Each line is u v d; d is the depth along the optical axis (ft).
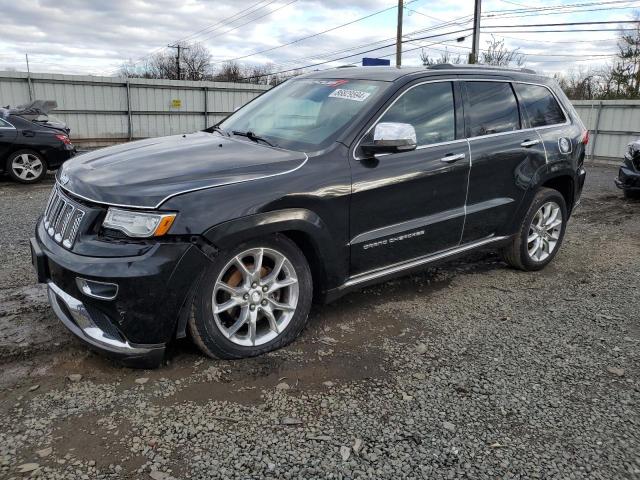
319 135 12.24
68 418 8.77
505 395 10.03
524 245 16.69
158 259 9.32
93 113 66.39
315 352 11.37
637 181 30.53
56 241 10.30
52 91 62.75
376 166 12.16
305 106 13.61
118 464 7.77
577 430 9.05
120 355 9.52
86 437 8.32
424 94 13.58
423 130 13.38
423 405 9.59
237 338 10.78
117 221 9.42
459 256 14.85
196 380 10.03
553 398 10.00
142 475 7.57
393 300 14.57
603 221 26.63
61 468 7.62
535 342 12.32
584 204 31.37
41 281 10.69
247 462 7.94
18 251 17.83
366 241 12.19
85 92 65.16
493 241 15.69
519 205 15.98
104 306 9.34
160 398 9.43
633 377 10.88
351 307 13.96
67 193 10.62
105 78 66.03
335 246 11.62
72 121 65.00
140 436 8.40
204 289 9.94
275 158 11.18
